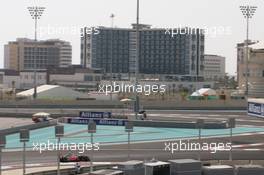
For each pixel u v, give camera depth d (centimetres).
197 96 14688
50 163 5091
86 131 8388
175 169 3800
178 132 8212
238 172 3875
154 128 8850
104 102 12938
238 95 15362
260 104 6266
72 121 6106
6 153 5828
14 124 9238
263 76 15062
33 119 9712
